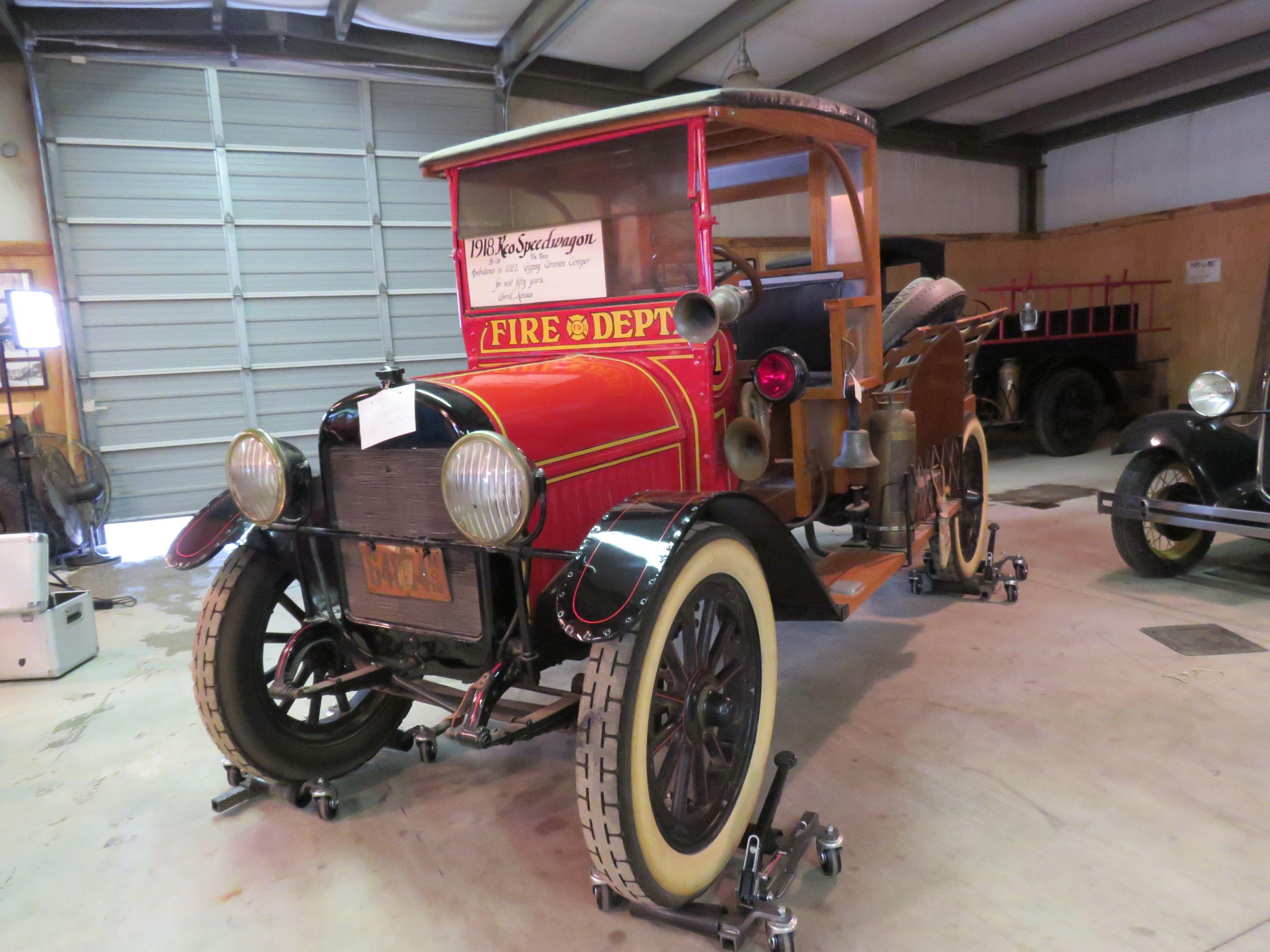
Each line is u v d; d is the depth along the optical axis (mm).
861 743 2578
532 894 1942
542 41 6715
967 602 3871
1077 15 6887
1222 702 2742
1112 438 8781
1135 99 8727
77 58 6188
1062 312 8234
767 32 7047
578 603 1671
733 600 2006
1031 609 3727
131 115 6430
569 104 8000
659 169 2432
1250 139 8914
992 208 10844
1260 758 2395
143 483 6762
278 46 6754
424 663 2250
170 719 3031
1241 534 3473
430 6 6465
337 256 7258
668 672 1850
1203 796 2211
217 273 6828
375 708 2584
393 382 2072
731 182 3260
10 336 4633
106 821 2344
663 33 7008
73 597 3641
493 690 1895
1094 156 10445
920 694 2914
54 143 6207
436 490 1979
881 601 3969
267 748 2303
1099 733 2572
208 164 6707
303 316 7184
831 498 3439
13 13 5941
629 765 1642
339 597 2277
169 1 6090
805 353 3643
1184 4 6465
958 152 10211
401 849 2148
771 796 2061
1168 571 4066
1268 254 8664
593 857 1708
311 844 2189
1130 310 8219
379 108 7262
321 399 7344
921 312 3555
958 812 2180
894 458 3051
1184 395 9672
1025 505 5746
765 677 2111
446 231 7684
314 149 7047
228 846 2195
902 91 8633
